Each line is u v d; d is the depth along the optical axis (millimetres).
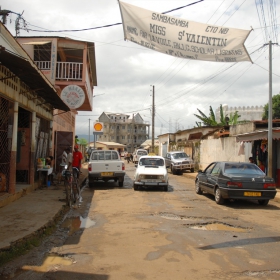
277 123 19266
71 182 10242
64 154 15922
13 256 5348
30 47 18469
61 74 18438
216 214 9297
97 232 7125
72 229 7422
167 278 4500
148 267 4922
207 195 13320
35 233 6387
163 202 11352
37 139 13312
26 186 11438
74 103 14602
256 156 17438
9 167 9570
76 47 18641
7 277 4523
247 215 9273
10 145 9523
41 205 9219
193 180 21078
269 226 7914
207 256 5473
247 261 5242
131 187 15969
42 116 13617
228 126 24266
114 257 5391
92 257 5395
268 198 10516
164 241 6391
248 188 10406
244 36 7824
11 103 9445
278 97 38031
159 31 7531
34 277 4520
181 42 7625
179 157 27547
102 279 4449
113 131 91750
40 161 13234
